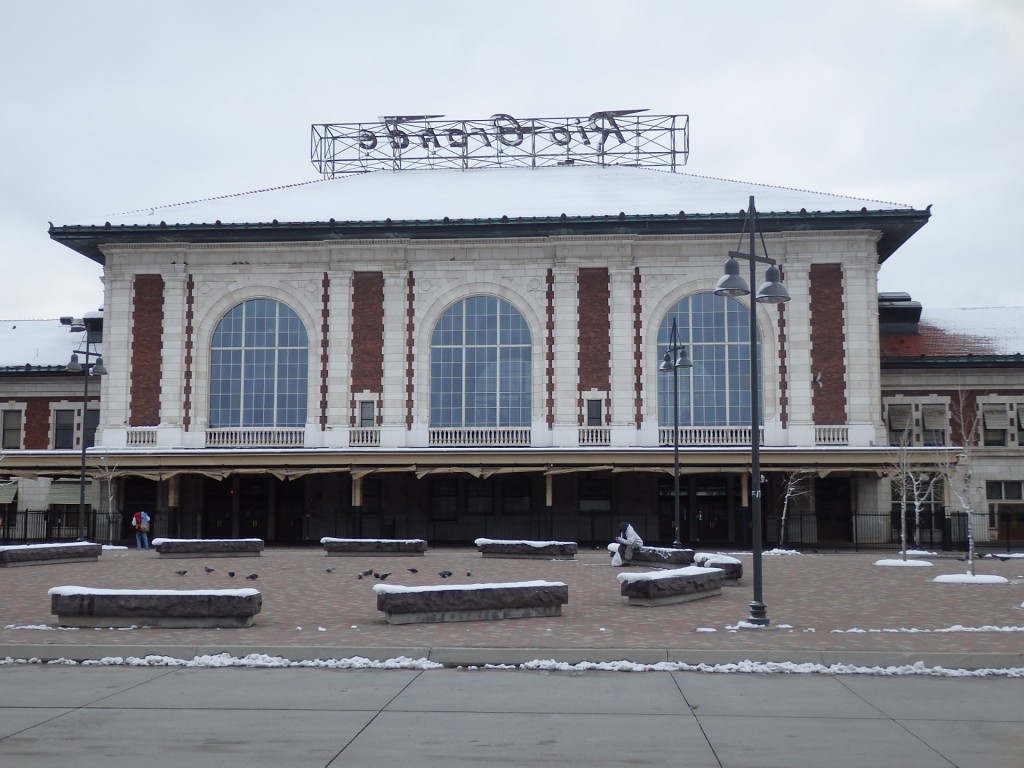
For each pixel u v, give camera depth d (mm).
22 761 10836
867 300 52344
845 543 51875
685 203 55250
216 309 54688
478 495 54531
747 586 29266
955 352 58219
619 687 14938
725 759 11008
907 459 47719
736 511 53344
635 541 36781
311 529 54719
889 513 51969
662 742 11711
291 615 22250
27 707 13492
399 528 54438
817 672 16109
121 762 10805
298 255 54656
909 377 57438
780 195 56688
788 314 52531
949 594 27062
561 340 53312
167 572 33625
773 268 23250
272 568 35562
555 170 64125
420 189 60250
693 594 25312
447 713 13180
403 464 50000
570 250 53625
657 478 53906
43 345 64062
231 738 11852
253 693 14430
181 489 54719
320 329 54250
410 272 54406
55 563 37312
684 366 42469
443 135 66312
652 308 53250
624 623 20906
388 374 53750
